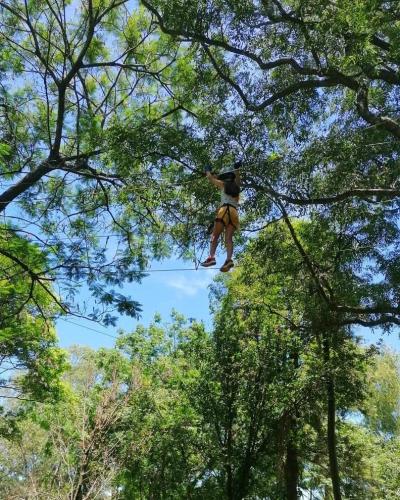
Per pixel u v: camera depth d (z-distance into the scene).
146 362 25.67
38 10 16.31
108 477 18.05
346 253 15.66
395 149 13.03
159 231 14.93
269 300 19.97
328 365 18.78
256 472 20.75
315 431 22.23
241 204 13.97
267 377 19.33
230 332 20.31
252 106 13.59
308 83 13.17
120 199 14.27
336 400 20.61
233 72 14.76
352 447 22.80
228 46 13.41
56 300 11.90
